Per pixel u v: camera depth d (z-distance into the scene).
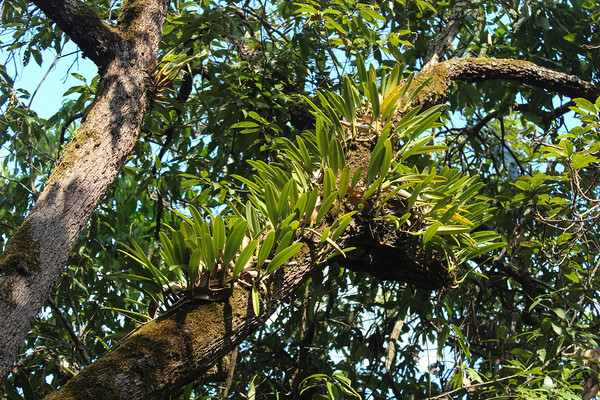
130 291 3.75
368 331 3.20
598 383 2.46
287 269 1.59
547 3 3.26
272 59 3.20
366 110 2.03
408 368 3.45
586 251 2.87
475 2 2.94
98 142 1.80
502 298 3.24
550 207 2.80
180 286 1.49
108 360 1.32
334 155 1.79
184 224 1.53
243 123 2.85
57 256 1.59
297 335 3.29
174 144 3.85
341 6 2.74
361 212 1.76
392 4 3.09
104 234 3.64
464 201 2.00
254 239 1.51
